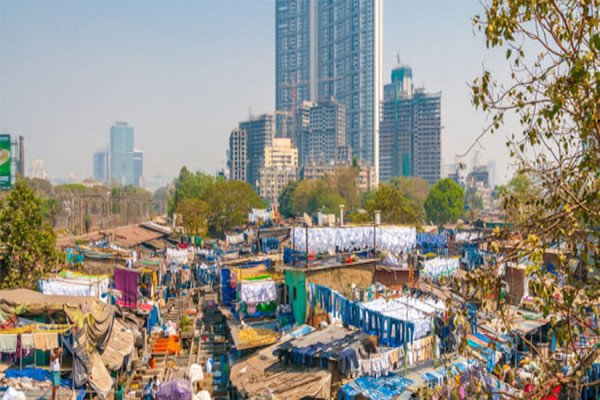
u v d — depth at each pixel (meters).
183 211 90.12
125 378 29.25
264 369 23.88
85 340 22.77
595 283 9.65
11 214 35.22
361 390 21.05
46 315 23.53
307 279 29.06
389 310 25.11
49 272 36.66
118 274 36.22
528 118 10.23
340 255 32.66
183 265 56.41
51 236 36.72
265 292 32.38
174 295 54.41
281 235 51.97
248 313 33.00
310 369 22.61
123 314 33.69
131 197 109.56
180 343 39.25
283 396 20.34
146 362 32.84
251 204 117.56
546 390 9.71
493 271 10.10
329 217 41.56
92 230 89.94
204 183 142.00
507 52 9.89
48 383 22.31
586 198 9.16
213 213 111.56
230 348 30.84
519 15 9.63
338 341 23.41
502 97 10.29
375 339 24.62
